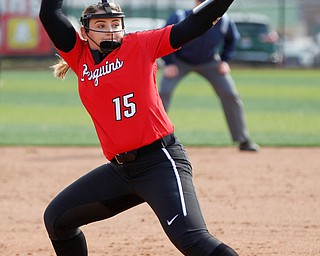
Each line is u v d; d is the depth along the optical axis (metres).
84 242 21.05
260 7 174.88
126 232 28.53
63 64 20.84
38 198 34.12
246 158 44.53
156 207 18.78
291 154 46.16
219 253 18.02
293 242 26.88
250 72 128.12
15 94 88.25
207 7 18.45
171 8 150.62
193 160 43.75
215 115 67.88
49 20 19.59
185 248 18.23
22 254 25.72
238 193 34.84
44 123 61.81
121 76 19.11
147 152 19.08
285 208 32.03
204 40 44.75
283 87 100.00
